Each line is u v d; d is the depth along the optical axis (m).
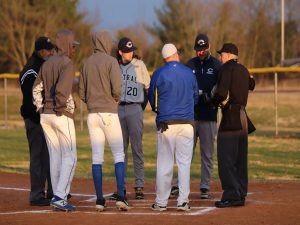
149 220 19.27
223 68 21.72
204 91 23.91
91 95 20.92
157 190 21.20
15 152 46.28
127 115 24.20
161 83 20.98
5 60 133.00
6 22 129.12
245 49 143.00
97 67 20.81
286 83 101.50
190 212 20.75
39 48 22.56
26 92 22.38
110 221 19.17
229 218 19.52
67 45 21.03
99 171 21.06
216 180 29.92
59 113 20.64
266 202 22.70
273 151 45.06
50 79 20.94
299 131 61.78
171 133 20.97
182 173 20.97
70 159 21.00
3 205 23.06
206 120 23.95
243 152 21.84
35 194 22.75
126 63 24.30
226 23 133.75
